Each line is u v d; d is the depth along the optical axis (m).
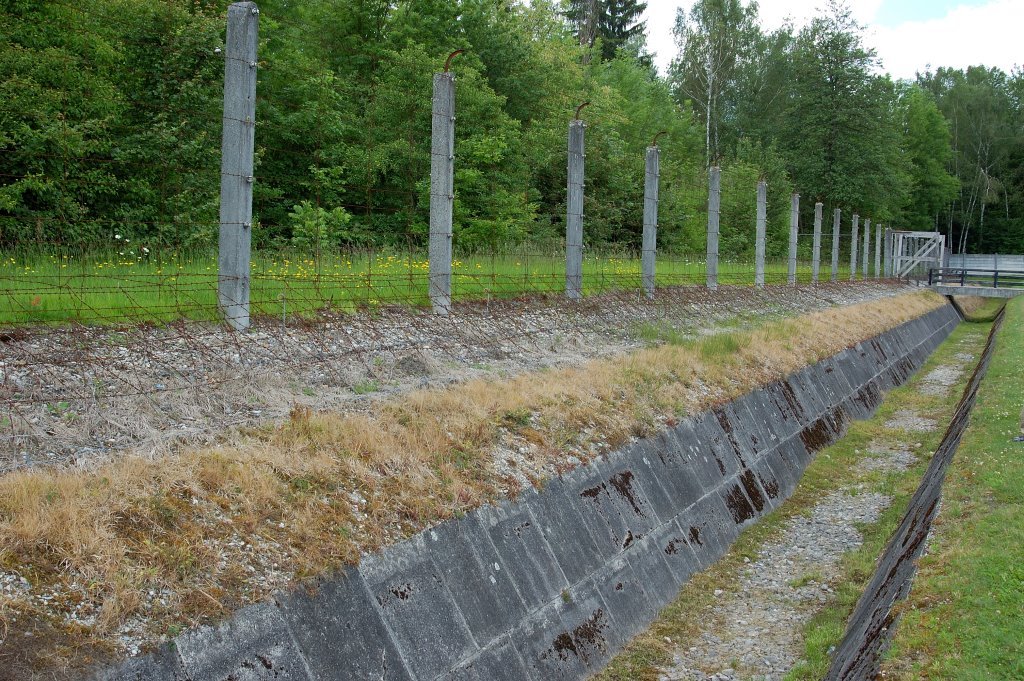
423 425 8.35
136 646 4.69
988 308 57.16
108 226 16.08
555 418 10.12
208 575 5.34
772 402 15.97
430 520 7.16
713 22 64.31
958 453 11.11
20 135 14.90
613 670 7.89
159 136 16.73
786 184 49.59
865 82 58.06
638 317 17.20
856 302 32.81
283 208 22.38
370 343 10.61
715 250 23.31
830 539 11.95
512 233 25.23
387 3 28.23
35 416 6.48
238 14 9.66
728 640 8.80
